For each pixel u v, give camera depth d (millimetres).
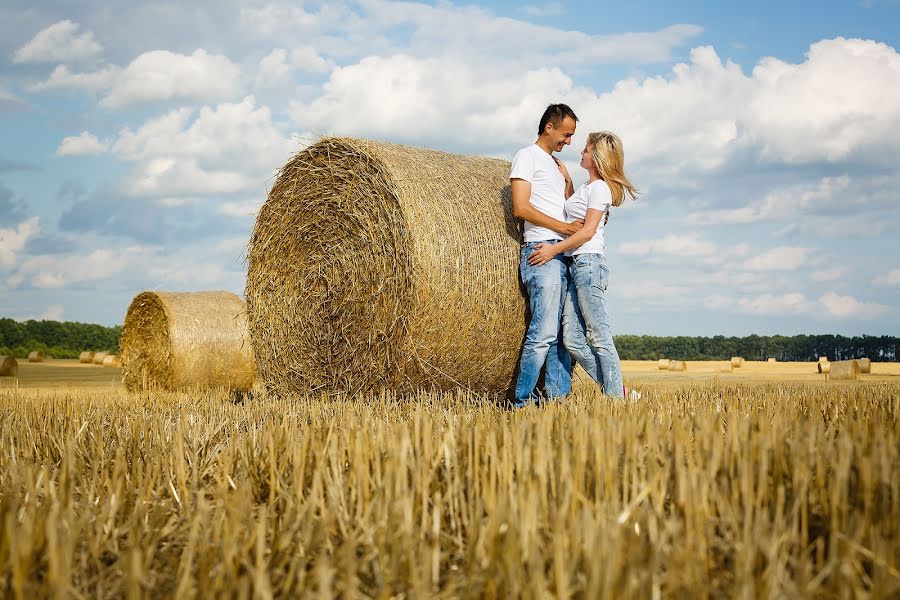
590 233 6137
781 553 2035
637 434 3248
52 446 4113
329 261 6922
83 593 2078
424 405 5625
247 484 2734
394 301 6133
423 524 2346
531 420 3506
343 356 6820
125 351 11398
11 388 12070
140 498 2682
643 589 1739
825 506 2404
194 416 5062
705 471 2537
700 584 1838
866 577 1976
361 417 4660
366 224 6418
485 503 2432
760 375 20906
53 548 1928
